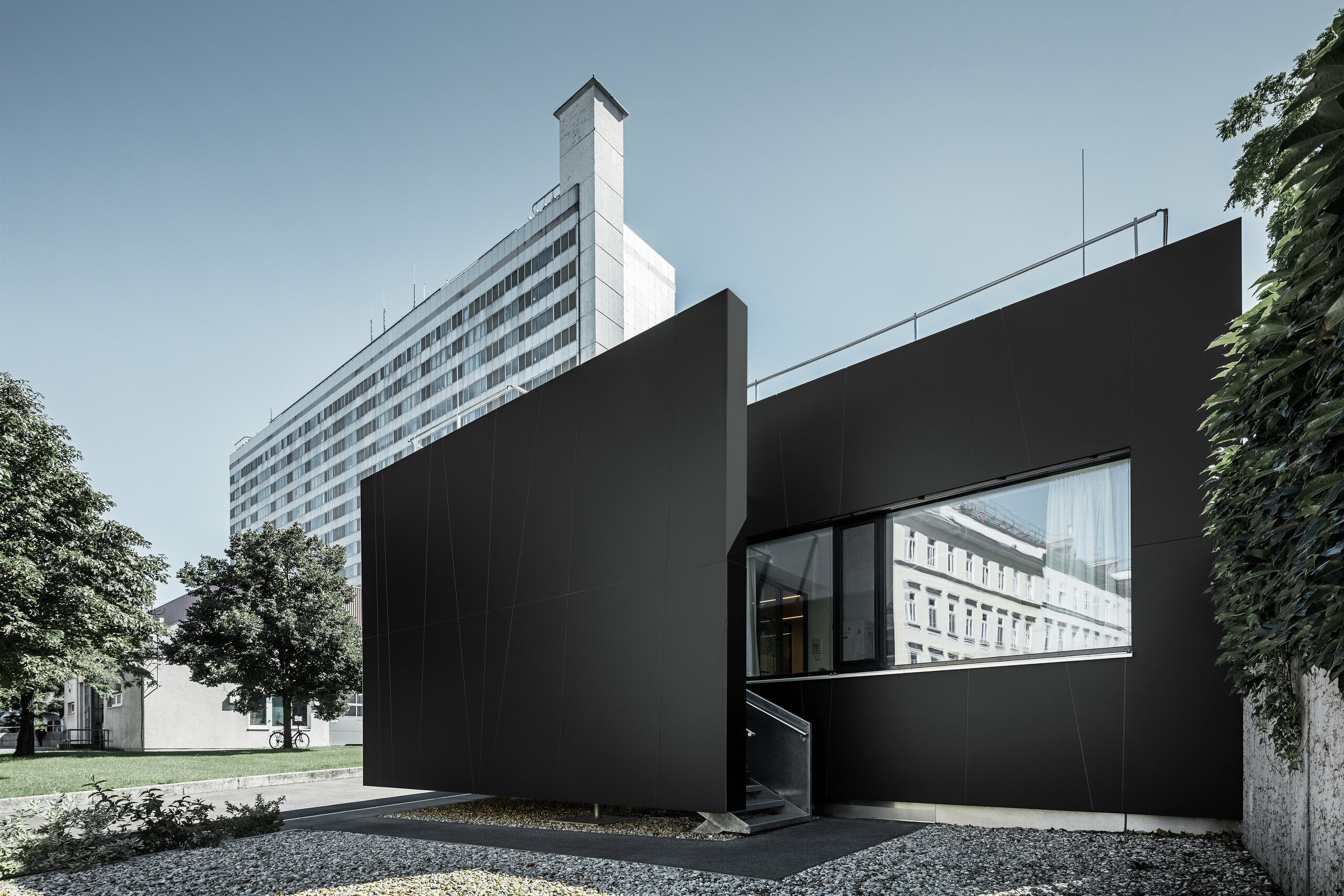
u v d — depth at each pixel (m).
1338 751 3.21
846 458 8.88
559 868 5.59
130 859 6.62
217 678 24.64
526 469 9.49
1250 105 8.33
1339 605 2.39
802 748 7.93
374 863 6.02
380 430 76.06
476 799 11.37
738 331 7.30
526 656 9.00
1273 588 3.46
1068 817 6.51
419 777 10.59
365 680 12.30
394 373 75.38
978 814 7.14
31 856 6.23
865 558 8.71
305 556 27.55
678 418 7.56
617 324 57.03
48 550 19.05
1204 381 6.24
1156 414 6.48
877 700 8.12
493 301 64.94
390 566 12.07
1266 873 4.49
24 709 25.61
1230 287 6.22
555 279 59.09
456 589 10.44
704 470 7.21
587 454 8.58
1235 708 5.70
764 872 5.25
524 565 9.27
